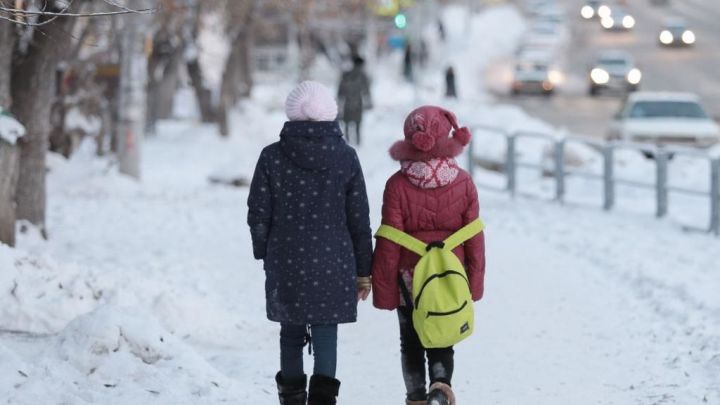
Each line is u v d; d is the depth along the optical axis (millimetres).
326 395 18734
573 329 29297
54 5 32125
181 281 35844
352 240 18844
